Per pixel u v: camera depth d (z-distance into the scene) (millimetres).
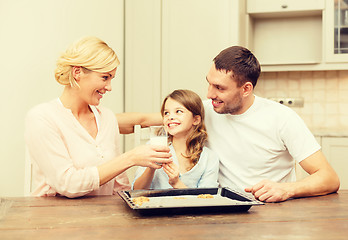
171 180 1537
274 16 3750
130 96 3459
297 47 3775
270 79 3893
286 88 3863
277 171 1854
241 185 1837
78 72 1553
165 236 1008
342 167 3275
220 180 1889
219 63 1693
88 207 1315
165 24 3373
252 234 1029
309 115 3830
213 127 1898
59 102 1633
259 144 1811
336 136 3287
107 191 1729
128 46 3449
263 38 3844
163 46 3383
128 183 1864
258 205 1348
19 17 3014
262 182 1457
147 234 1024
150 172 1643
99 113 1758
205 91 3307
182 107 1791
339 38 3445
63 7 3131
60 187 1475
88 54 1524
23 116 3039
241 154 1838
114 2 3391
